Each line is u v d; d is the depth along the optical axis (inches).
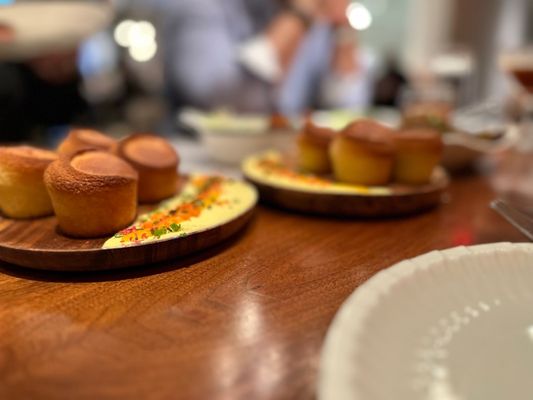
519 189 19.4
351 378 5.4
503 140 23.6
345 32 49.8
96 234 11.0
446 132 21.9
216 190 14.8
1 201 12.2
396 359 6.3
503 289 8.3
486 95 66.4
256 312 9.0
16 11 16.8
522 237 13.5
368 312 6.7
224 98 42.9
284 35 44.3
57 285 10.0
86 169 11.1
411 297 7.6
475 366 6.7
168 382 6.8
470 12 64.2
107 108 44.6
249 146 23.0
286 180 16.5
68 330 8.3
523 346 7.2
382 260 11.8
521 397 6.3
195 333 8.2
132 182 11.4
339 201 14.8
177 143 31.2
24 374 7.0
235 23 43.6
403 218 15.4
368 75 54.3
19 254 10.2
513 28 67.5
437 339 7.0
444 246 12.8
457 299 7.9
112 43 52.0
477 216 15.6
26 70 36.2
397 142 16.1
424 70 40.8
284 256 12.0
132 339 8.0
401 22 68.9
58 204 10.8
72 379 6.8
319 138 17.2
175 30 42.9
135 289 9.9
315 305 9.3
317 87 50.0
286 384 6.8
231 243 12.9
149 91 46.6
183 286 10.1
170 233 11.2
